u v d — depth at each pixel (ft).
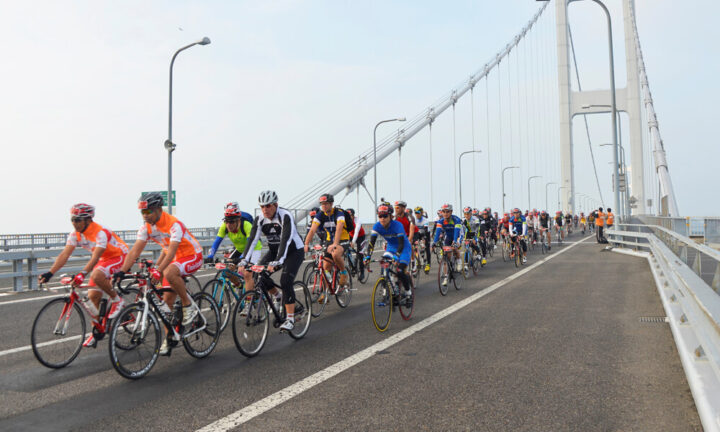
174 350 16.79
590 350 15.66
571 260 49.67
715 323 8.89
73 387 12.89
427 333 18.51
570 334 17.90
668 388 12.10
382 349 16.21
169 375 13.84
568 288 29.96
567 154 193.26
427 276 39.24
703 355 12.22
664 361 14.35
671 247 31.24
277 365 14.62
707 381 10.47
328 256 23.58
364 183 115.96
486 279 35.32
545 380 12.79
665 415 10.44
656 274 31.45
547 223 61.16
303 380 13.06
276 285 17.47
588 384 12.46
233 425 10.19
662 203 117.70
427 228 41.06
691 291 12.02
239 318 15.57
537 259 51.52
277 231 17.61
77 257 41.68
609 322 19.90
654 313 21.70
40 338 14.47
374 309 18.74
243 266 16.48
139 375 13.65
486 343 16.79
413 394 11.87
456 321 20.66
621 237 63.62
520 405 11.09
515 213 47.06
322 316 22.82
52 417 10.80
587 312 22.13
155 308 14.56
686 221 34.91
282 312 17.76
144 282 14.58
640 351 15.48
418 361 14.70
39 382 13.34
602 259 50.26
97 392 12.45
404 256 21.02
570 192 193.57
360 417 10.52
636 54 188.14
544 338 17.35
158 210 15.35
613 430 9.75
